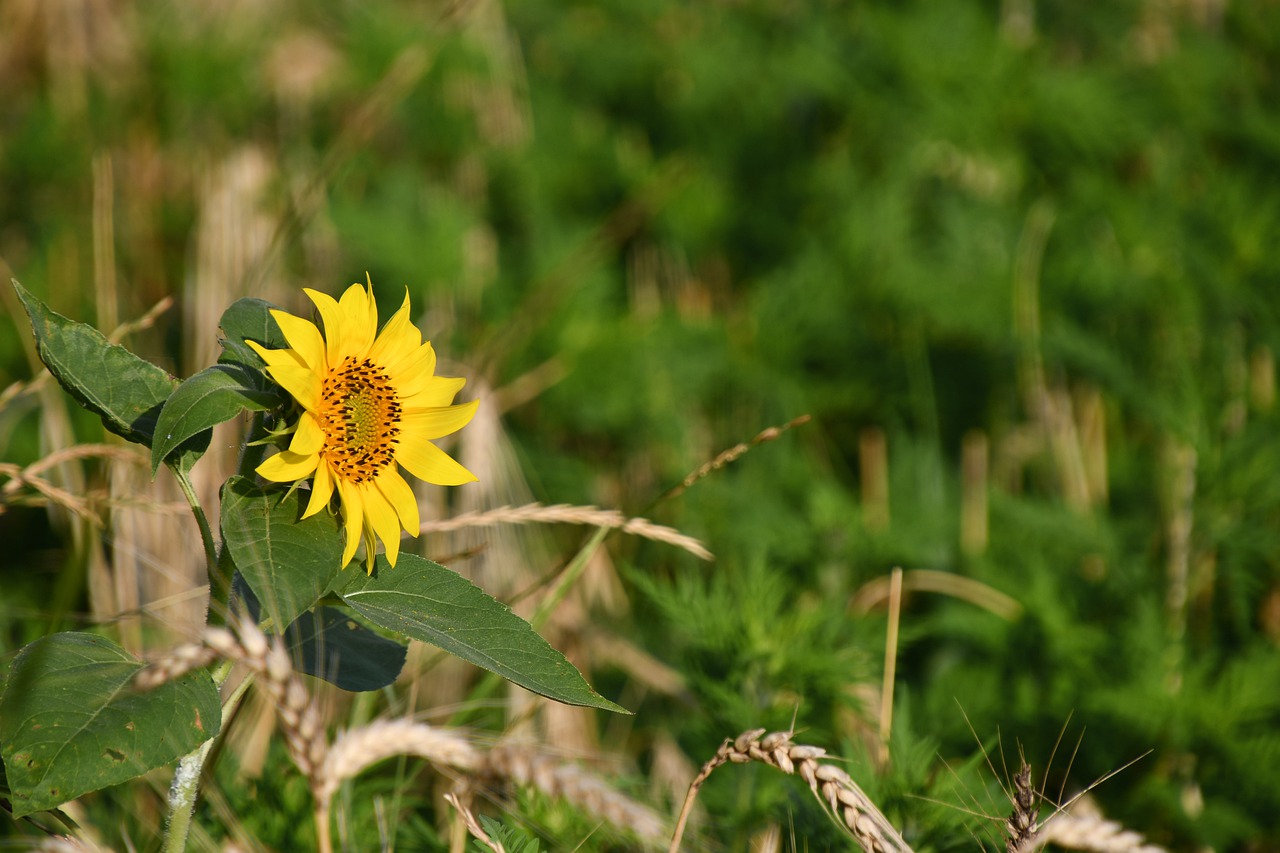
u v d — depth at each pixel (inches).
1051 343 85.0
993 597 75.1
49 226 101.8
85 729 48.8
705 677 62.4
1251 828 64.8
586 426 91.9
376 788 60.2
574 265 97.9
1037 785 65.4
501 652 50.9
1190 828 64.9
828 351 95.1
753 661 62.2
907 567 77.8
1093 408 93.9
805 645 62.6
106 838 57.7
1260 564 76.0
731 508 83.5
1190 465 78.1
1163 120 99.7
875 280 94.3
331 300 51.2
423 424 51.7
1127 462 88.6
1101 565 81.2
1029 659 70.7
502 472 76.7
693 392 93.0
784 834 59.9
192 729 49.3
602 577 82.0
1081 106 95.0
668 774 67.6
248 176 98.8
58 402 73.4
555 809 57.6
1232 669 67.8
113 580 69.0
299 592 49.6
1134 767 66.6
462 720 63.1
